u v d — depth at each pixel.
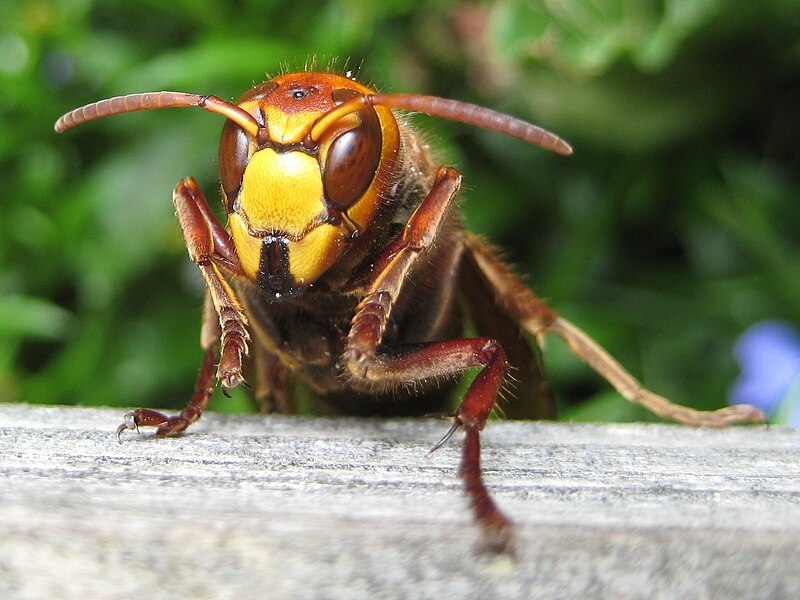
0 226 0.08
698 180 0.09
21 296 0.09
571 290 0.08
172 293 0.08
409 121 0.05
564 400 0.08
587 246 0.08
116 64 0.08
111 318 0.08
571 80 0.08
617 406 0.07
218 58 0.08
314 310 0.05
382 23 0.08
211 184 0.08
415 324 0.05
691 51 0.08
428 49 0.08
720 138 0.09
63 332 0.09
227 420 0.05
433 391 0.05
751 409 0.06
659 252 0.09
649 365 0.08
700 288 0.08
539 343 0.05
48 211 0.09
